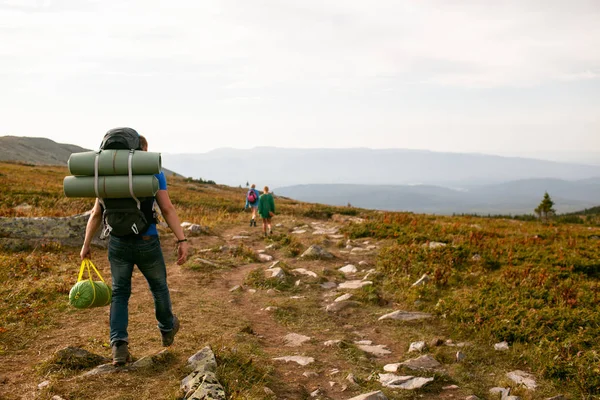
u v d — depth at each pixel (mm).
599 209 151375
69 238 12758
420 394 5094
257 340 6570
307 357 5941
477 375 5875
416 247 13688
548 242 16828
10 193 23969
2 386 4328
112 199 4500
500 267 12156
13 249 11922
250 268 12398
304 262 13250
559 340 6910
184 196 43062
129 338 5953
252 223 22859
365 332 7617
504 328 7375
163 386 4324
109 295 4938
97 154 4430
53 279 9133
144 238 4668
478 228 20062
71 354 4883
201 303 8578
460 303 8656
